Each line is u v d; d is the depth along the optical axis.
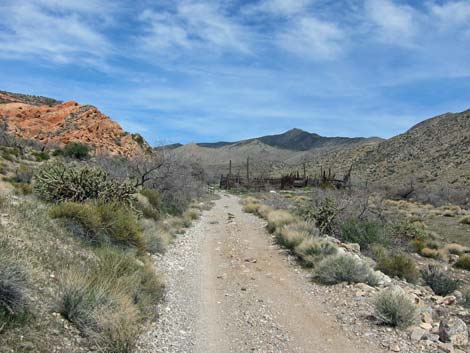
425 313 8.31
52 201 13.04
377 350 6.64
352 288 9.95
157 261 11.84
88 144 47.09
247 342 6.90
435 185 69.25
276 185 73.94
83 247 9.30
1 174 22.12
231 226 21.75
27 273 6.00
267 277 11.43
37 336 5.07
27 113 53.25
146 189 21.52
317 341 7.02
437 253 20.00
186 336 6.89
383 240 18.69
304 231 16.14
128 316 6.31
